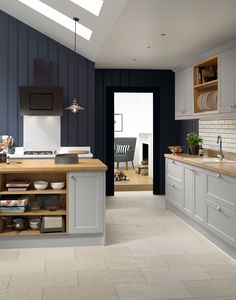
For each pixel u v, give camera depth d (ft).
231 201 13.21
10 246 14.61
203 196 15.79
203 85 18.95
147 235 16.39
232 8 12.28
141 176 33.53
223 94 16.49
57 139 23.12
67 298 10.38
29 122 22.89
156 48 18.44
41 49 22.93
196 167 16.63
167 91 25.95
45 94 21.88
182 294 10.64
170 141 26.23
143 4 11.92
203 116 18.86
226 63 16.16
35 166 14.58
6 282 11.43
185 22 13.88
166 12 12.73
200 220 16.15
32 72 22.89
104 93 25.34
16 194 15.42
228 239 13.46
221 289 10.97
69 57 23.12
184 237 16.10
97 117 25.40
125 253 14.07
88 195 14.67
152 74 25.71
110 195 25.84
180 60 21.42
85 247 14.78
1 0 20.48
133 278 11.75
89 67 23.26
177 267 12.68
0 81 22.67
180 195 18.99
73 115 23.25
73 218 14.66
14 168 14.15
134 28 14.79
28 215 15.16
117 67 24.64
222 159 17.99
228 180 13.39
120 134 40.47
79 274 12.06
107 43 17.54
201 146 21.01
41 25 21.34
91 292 10.76
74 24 18.45
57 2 16.26
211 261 13.24
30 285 11.22
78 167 14.47
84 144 23.41
